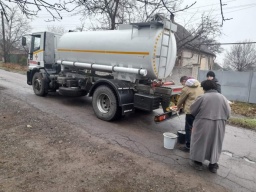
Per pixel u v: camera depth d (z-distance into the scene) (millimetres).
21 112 6289
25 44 9516
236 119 7637
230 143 5504
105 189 3062
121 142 4836
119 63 6211
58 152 4047
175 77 14883
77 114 6727
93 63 6883
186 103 4605
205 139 3674
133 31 5926
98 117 6445
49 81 8648
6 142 4277
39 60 8914
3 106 6770
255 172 4035
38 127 5219
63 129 5234
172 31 6230
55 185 3055
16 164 3512
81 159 3859
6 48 30578
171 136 4711
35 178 3176
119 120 6547
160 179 3453
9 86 10906
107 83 6141
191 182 3465
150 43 5562
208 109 3639
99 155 4074
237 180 3684
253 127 7031
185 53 22953
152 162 4008
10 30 28484
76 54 7328
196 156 3777
